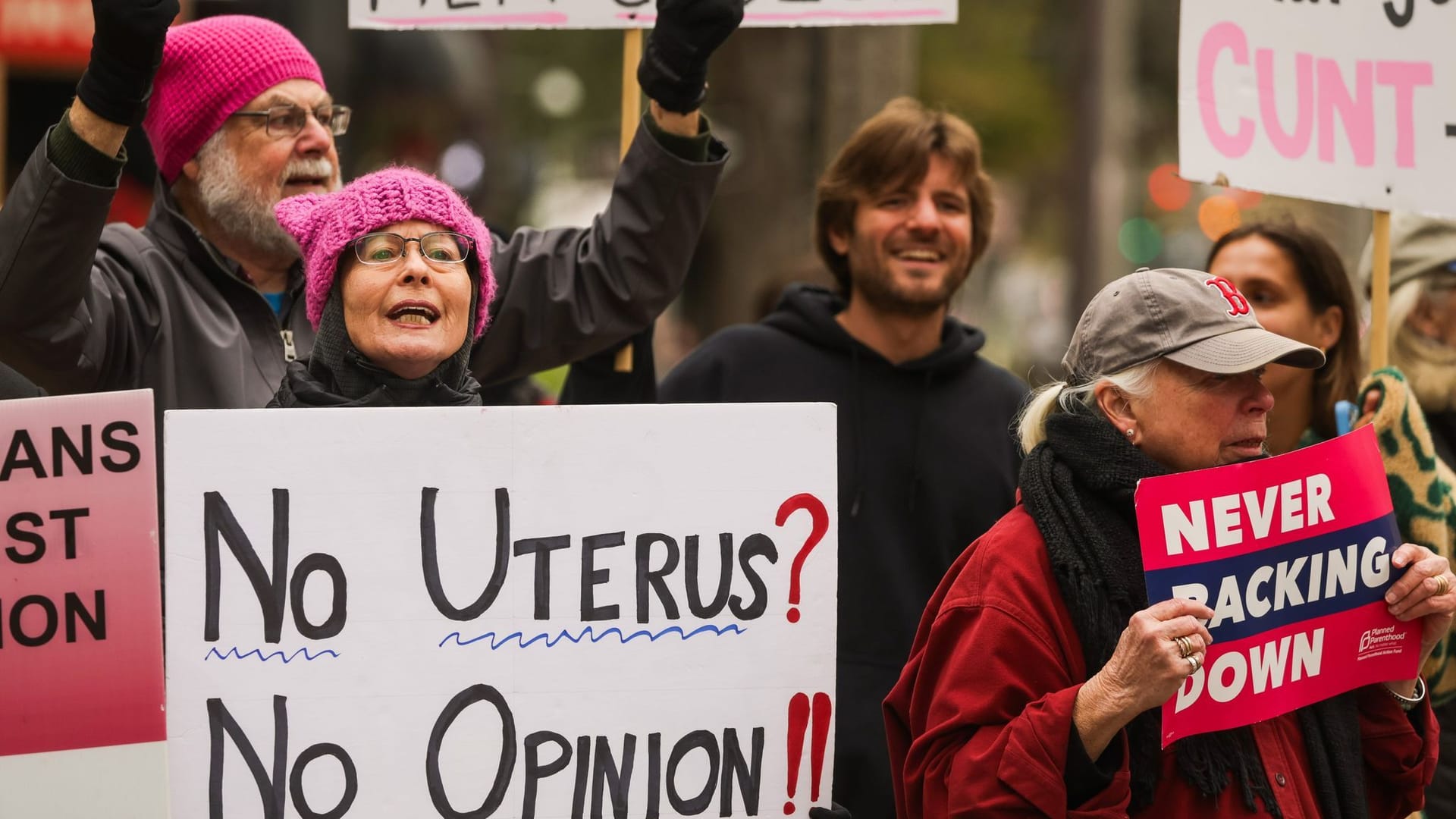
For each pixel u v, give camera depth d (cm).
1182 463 1020
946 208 1573
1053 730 927
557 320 1352
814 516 1005
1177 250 7181
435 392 1066
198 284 1281
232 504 959
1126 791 945
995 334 6475
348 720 959
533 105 6225
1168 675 902
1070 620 986
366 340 1045
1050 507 1007
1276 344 986
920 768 1002
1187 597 956
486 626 974
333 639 961
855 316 1593
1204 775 975
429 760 964
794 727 995
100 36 1102
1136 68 8006
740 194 5244
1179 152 1431
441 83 4847
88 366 1197
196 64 1291
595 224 1372
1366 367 1748
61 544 941
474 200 4962
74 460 945
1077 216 6481
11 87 3434
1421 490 1318
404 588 970
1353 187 1470
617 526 990
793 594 1001
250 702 954
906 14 1523
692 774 986
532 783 972
